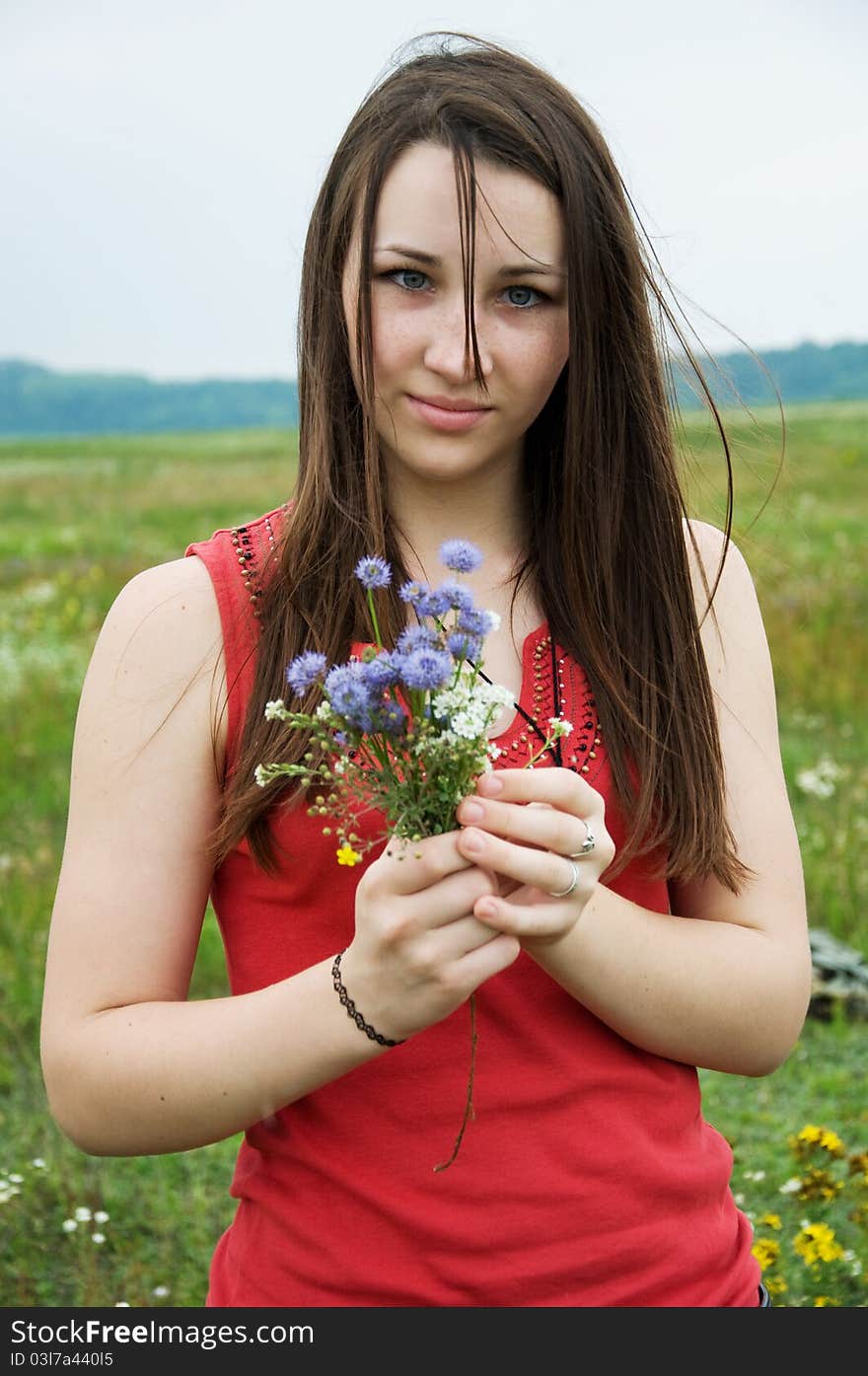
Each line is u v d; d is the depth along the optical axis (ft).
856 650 33.73
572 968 5.57
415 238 5.56
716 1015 5.88
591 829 5.21
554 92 5.88
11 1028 16.34
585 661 6.16
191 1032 5.46
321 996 5.31
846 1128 14.05
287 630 5.84
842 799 23.77
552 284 5.76
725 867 6.24
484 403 5.75
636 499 6.29
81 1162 13.92
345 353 6.10
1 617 41.57
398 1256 5.67
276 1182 5.92
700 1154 6.11
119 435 175.63
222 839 5.77
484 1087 5.72
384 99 5.85
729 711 6.53
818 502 58.80
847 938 18.81
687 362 6.82
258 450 124.06
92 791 5.78
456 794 5.11
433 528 6.34
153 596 5.91
